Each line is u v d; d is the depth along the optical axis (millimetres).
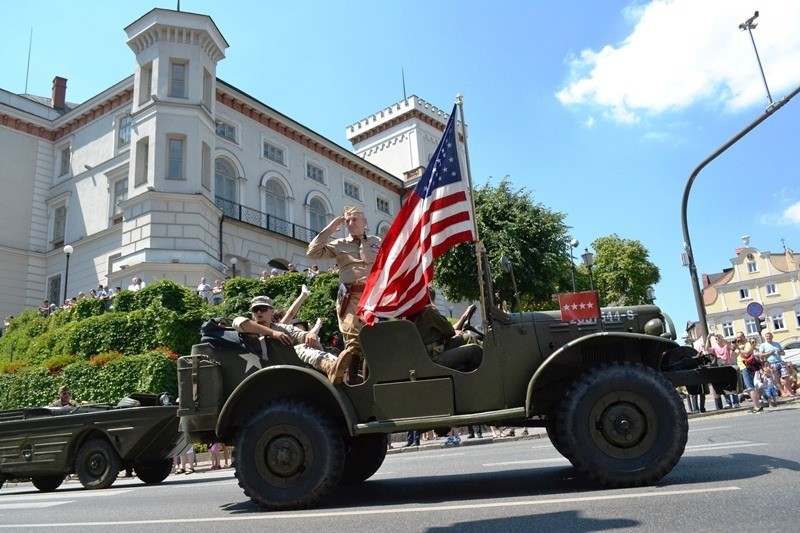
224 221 31062
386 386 5043
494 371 5035
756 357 13586
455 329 5543
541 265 27125
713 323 70188
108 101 34312
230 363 5465
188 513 5285
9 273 33750
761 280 68312
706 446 6953
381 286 5254
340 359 5109
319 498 4812
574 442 4582
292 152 38719
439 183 5613
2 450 10375
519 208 27938
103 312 23766
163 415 9891
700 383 4988
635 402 4590
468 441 14188
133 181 28844
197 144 29047
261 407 5090
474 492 5121
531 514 3908
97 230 32719
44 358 23188
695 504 3779
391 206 47969
